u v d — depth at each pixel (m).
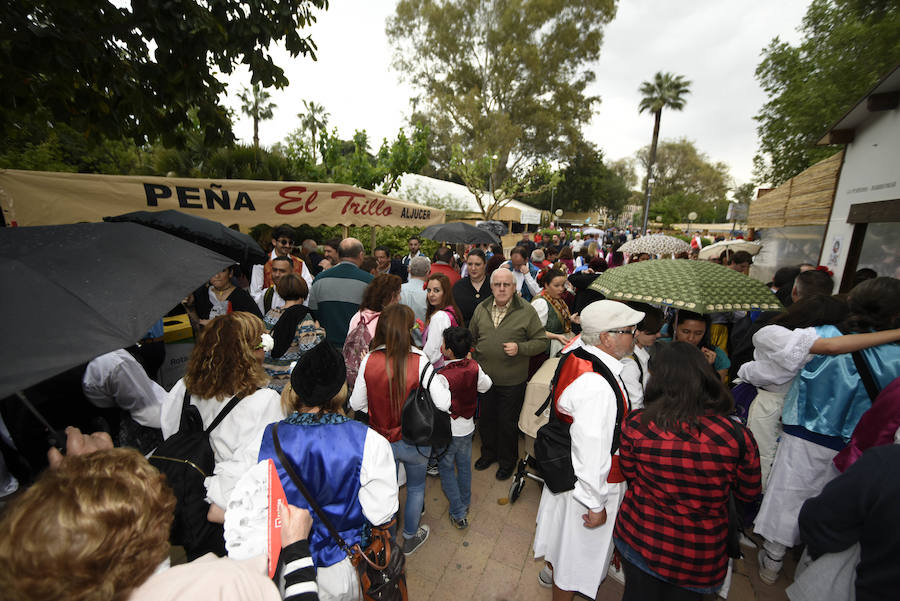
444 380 2.32
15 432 1.65
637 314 1.92
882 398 1.68
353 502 1.41
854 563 1.40
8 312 1.03
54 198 3.58
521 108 28.62
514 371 3.29
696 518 1.46
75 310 1.11
